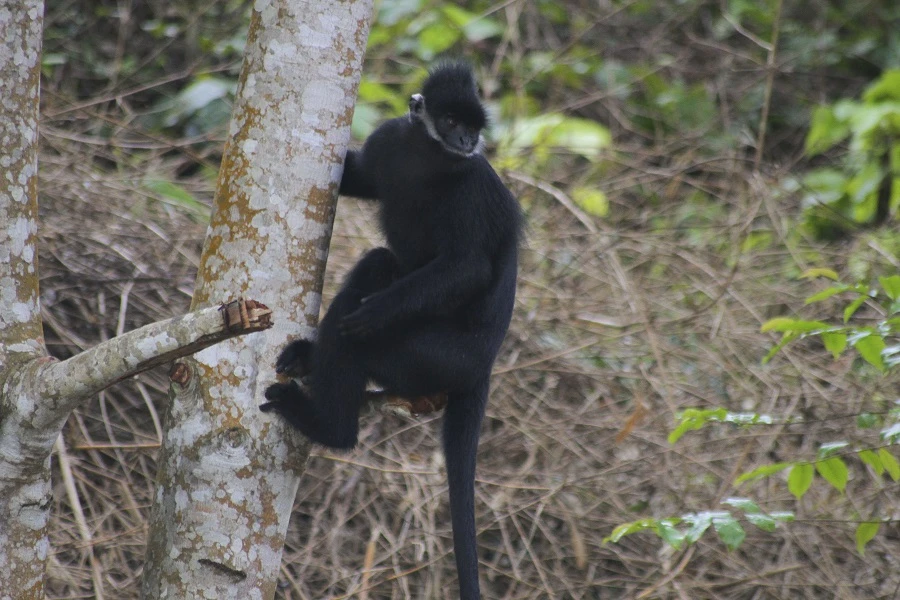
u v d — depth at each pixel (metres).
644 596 9.94
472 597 7.30
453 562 10.33
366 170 8.23
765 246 14.07
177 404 5.95
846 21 19.95
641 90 18.17
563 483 10.26
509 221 8.19
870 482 11.11
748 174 14.97
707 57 19.05
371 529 10.20
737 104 18.34
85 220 11.44
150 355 5.16
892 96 16.50
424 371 7.67
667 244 12.93
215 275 6.12
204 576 5.88
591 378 11.64
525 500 10.53
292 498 6.30
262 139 6.17
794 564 10.33
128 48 16.39
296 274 6.21
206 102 14.48
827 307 12.60
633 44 19.05
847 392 11.54
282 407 6.16
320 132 6.25
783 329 8.43
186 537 5.89
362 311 7.26
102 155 12.86
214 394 5.94
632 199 15.42
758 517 7.72
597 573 10.38
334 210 6.39
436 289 7.60
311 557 9.88
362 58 6.48
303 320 6.27
